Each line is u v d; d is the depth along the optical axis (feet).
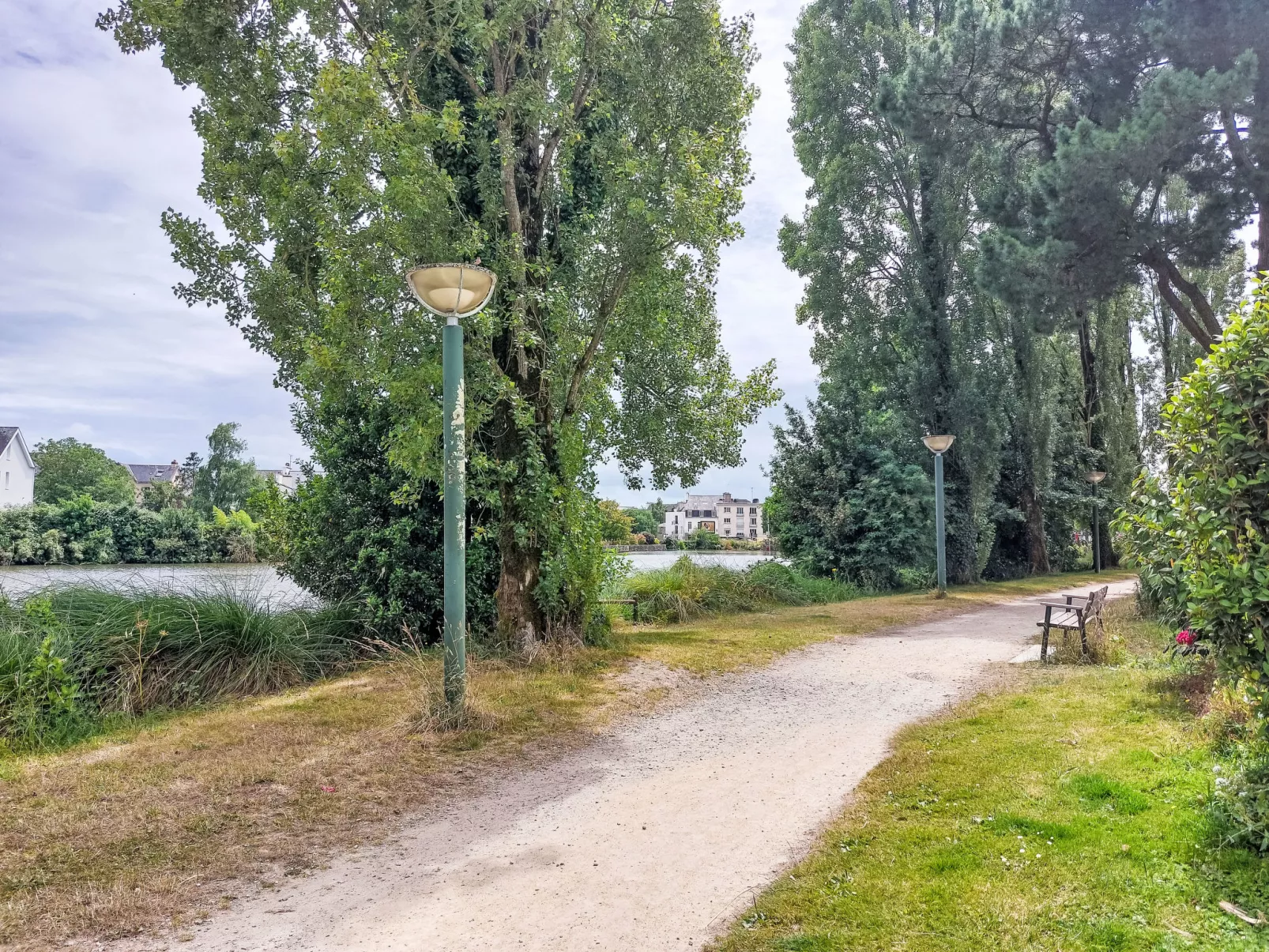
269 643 31.73
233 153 37.14
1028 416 92.63
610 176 35.91
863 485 76.79
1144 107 46.42
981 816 15.87
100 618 29.27
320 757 21.38
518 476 35.45
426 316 30.55
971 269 72.18
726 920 12.51
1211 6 46.65
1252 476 14.99
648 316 36.40
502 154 34.17
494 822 17.25
